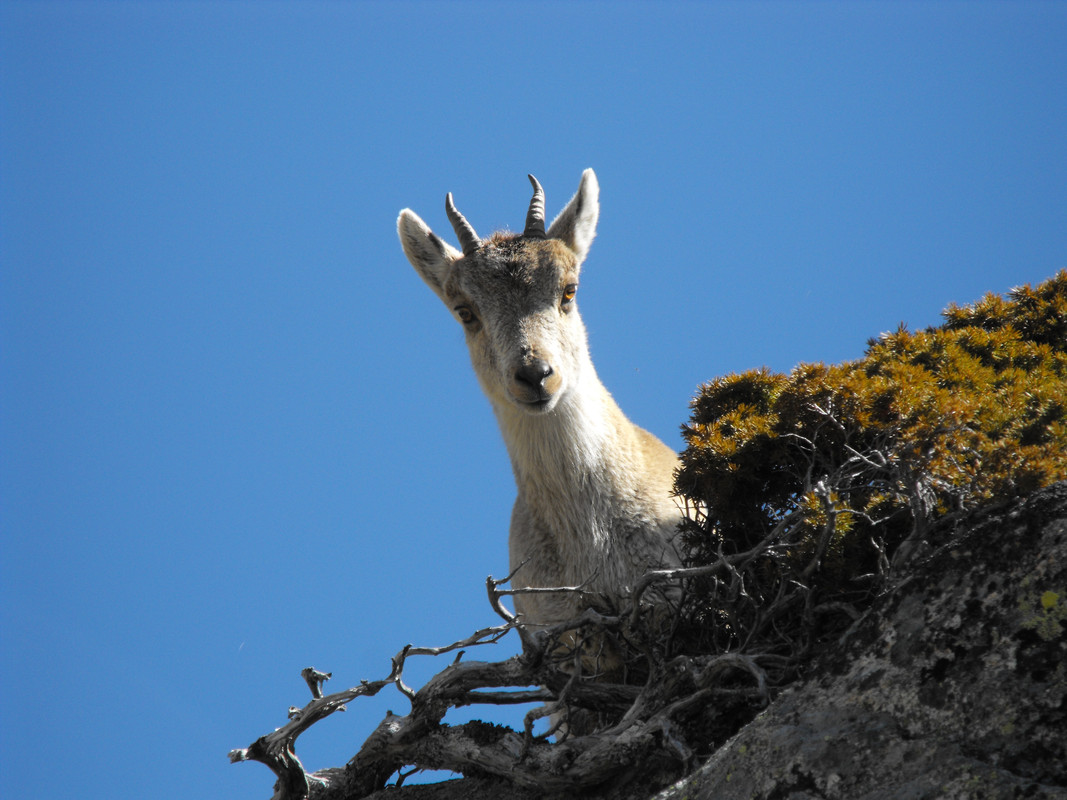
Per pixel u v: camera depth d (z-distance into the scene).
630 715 17.58
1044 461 17.42
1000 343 25.14
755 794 12.73
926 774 11.69
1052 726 11.53
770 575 19.42
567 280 27.05
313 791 21.38
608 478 25.52
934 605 13.44
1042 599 12.57
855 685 13.33
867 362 24.02
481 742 19.11
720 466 20.95
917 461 17.23
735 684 17.86
